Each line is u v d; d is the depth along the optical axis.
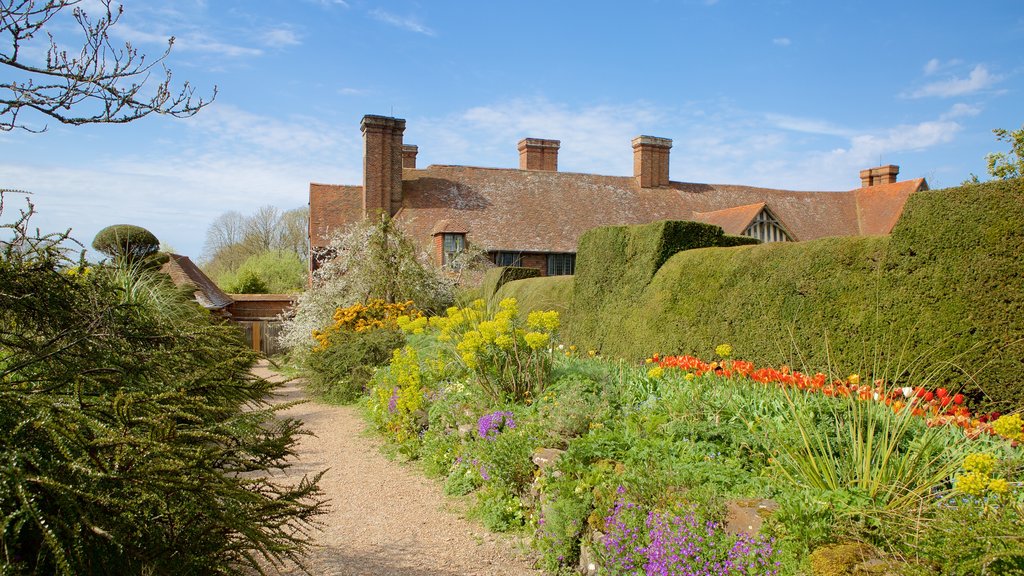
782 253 6.77
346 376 10.00
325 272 14.99
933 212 5.34
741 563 2.70
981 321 4.93
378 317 12.69
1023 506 2.42
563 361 6.59
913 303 5.41
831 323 6.06
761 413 4.20
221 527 2.21
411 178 27.50
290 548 2.53
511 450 4.52
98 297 2.45
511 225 26.16
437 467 5.66
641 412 4.59
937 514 2.55
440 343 8.02
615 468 3.80
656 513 3.12
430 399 6.69
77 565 1.82
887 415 3.44
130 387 2.35
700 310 7.70
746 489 3.24
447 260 23.00
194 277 17.86
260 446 2.52
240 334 2.89
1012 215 4.80
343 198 26.81
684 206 29.30
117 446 1.90
